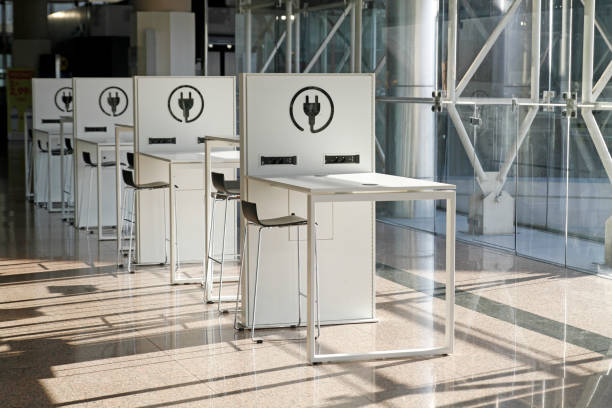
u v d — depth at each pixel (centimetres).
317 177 619
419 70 1100
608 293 738
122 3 2734
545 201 878
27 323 658
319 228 646
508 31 920
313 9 1153
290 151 637
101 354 577
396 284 793
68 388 509
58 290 771
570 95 809
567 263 851
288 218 611
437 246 994
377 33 1130
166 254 888
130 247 852
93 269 863
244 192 632
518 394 489
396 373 530
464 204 1023
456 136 1029
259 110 629
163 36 1636
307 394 493
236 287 780
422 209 1121
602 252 806
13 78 2833
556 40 846
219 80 885
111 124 1145
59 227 1138
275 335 624
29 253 952
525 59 899
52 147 1344
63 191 1199
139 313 688
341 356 555
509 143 940
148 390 503
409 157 1118
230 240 879
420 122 1105
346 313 657
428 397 486
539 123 881
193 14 1653
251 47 1326
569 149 837
